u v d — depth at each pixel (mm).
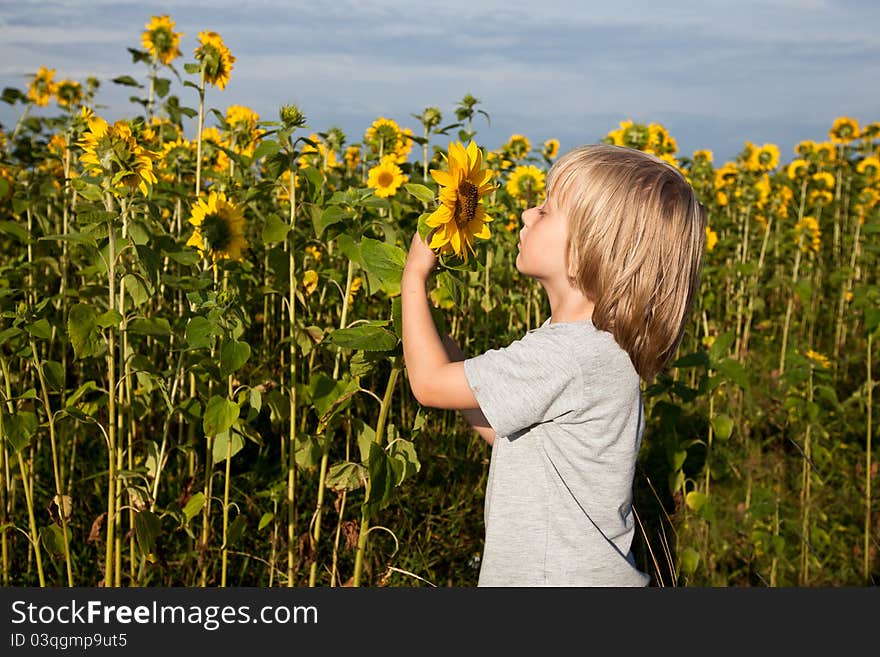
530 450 1781
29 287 3201
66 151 4086
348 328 2213
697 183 6027
